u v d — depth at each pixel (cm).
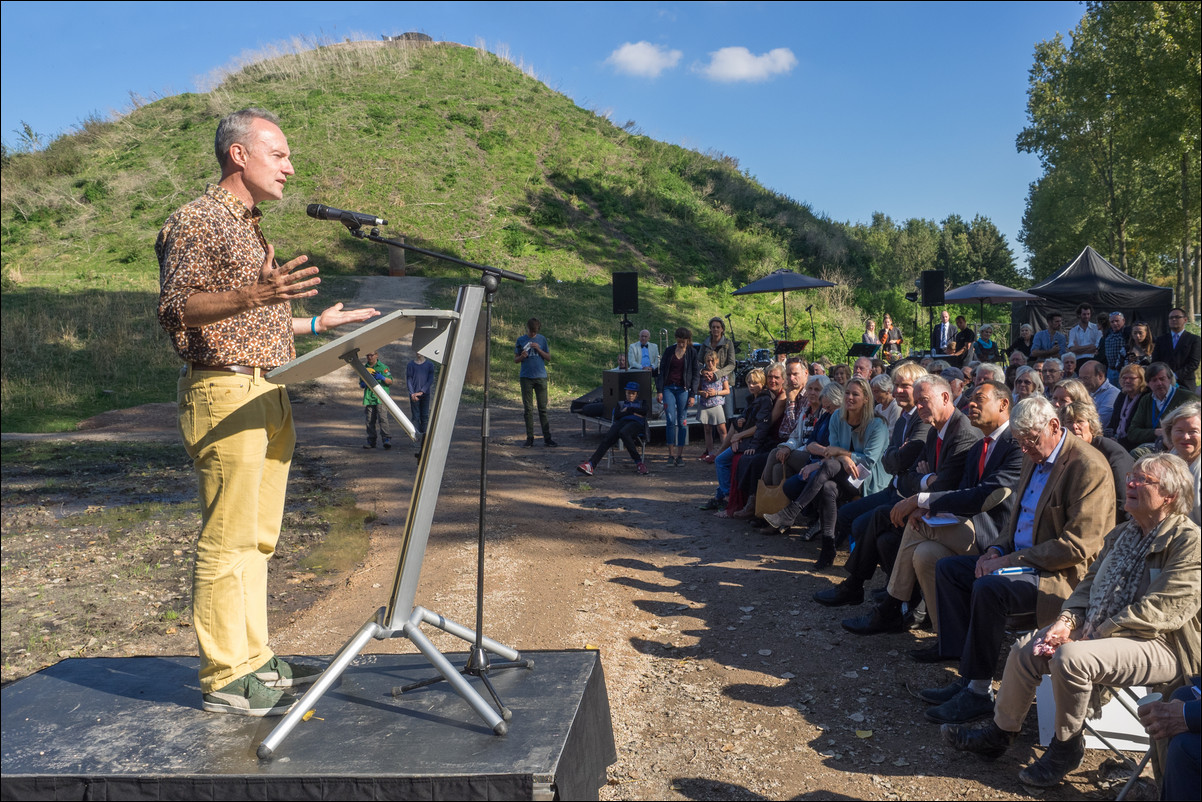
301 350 1883
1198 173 3103
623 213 3388
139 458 1169
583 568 627
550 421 1571
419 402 1211
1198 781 260
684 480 995
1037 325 2038
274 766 206
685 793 327
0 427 1430
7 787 204
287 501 880
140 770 206
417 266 2845
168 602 576
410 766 204
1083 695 316
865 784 332
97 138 3616
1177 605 306
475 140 3666
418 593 570
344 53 4281
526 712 235
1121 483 467
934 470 493
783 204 3938
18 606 566
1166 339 1105
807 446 657
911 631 492
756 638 488
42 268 2720
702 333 2445
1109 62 2906
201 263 228
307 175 3262
